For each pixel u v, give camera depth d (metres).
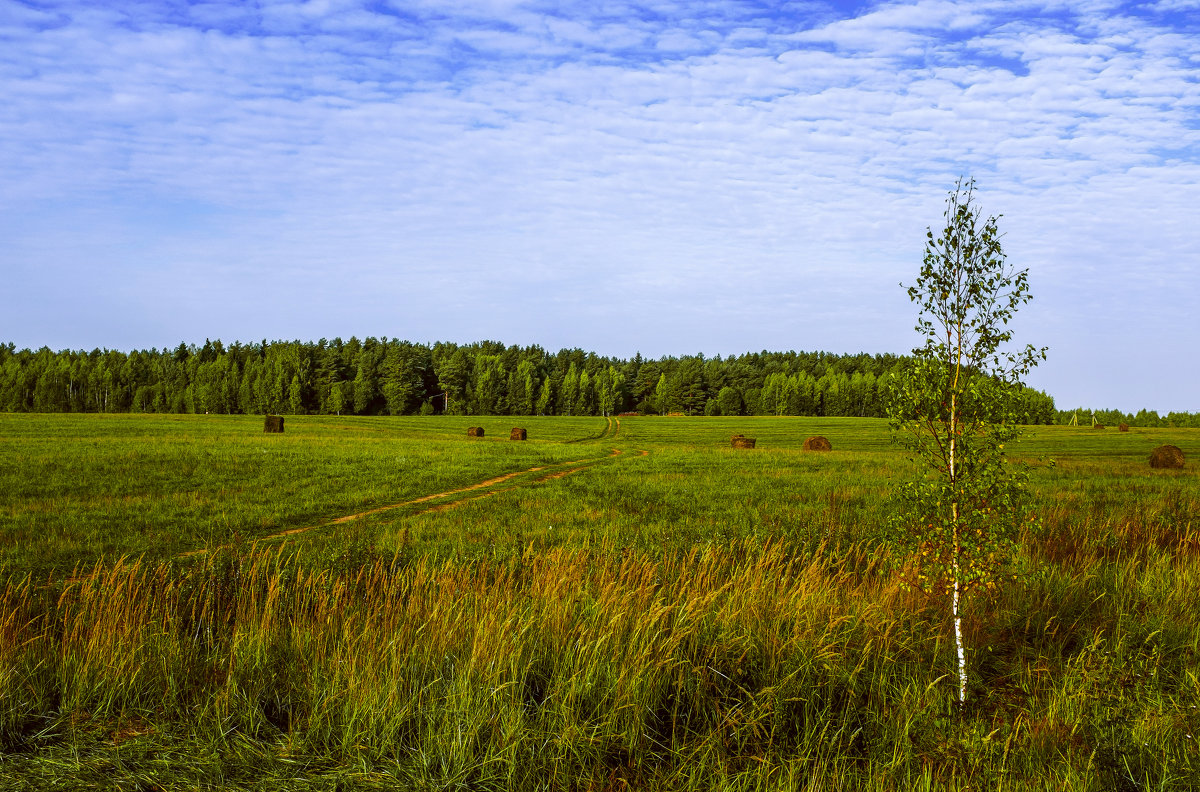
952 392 5.94
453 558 10.25
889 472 28.16
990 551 5.74
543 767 4.68
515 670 5.53
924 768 4.70
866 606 7.02
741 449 50.97
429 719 4.91
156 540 14.00
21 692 5.22
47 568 11.61
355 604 7.48
